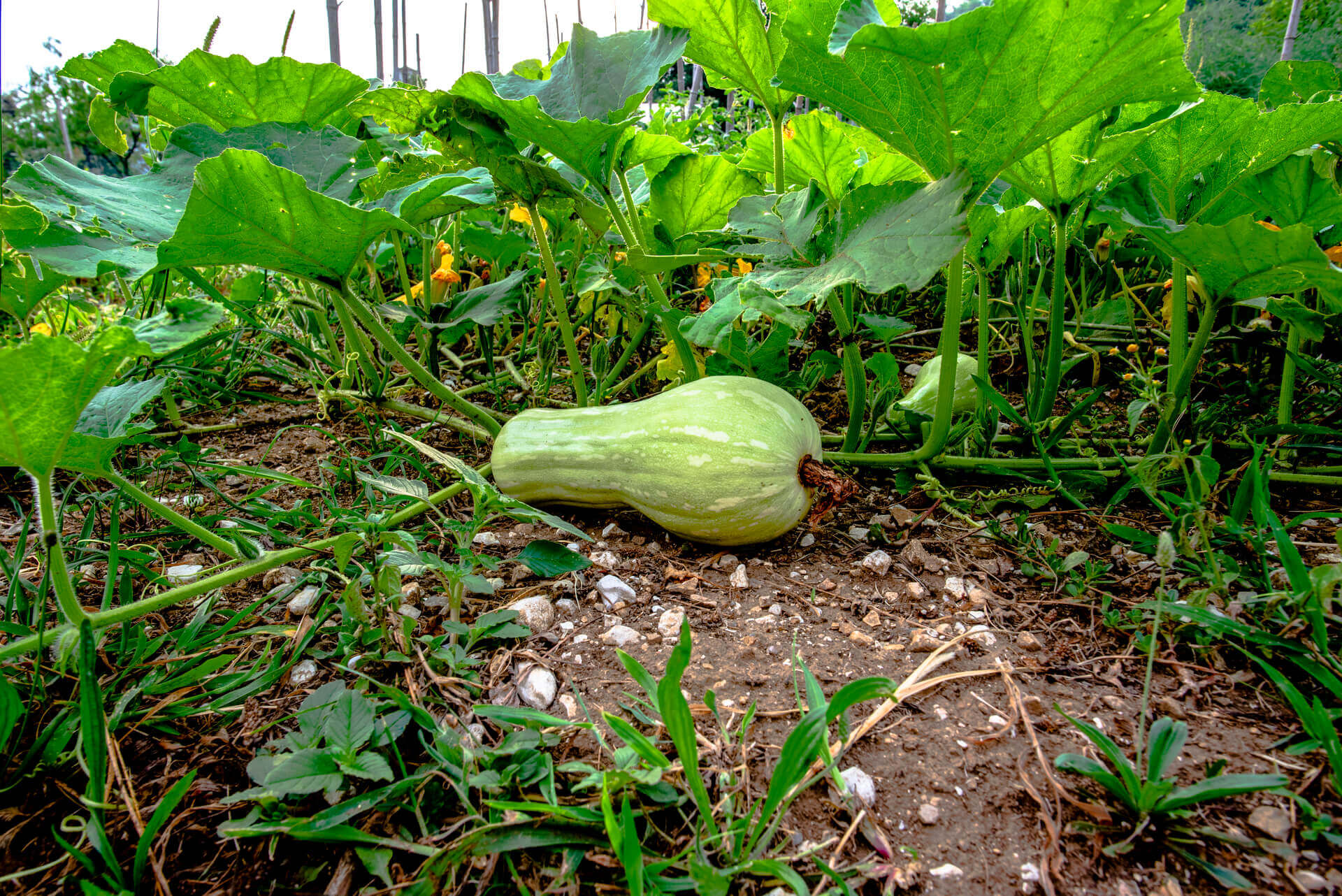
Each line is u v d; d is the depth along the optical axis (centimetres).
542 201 201
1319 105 147
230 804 98
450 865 88
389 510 174
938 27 122
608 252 244
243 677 120
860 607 143
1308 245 132
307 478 199
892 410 208
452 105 178
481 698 118
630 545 168
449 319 210
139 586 148
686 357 192
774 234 161
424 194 164
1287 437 180
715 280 168
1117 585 145
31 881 92
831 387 262
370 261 237
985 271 197
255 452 218
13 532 170
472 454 214
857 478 201
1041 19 121
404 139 219
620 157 203
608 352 235
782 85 148
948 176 139
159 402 229
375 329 180
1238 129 160
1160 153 169
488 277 306
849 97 144
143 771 106
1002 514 179
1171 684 119
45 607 135
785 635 134
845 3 134
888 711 115
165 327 107
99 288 407
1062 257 179
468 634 128
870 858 91
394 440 213
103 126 233
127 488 120
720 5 170
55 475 196
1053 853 91
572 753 107
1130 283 277
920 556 157
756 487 154
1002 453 206
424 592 144
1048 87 131
